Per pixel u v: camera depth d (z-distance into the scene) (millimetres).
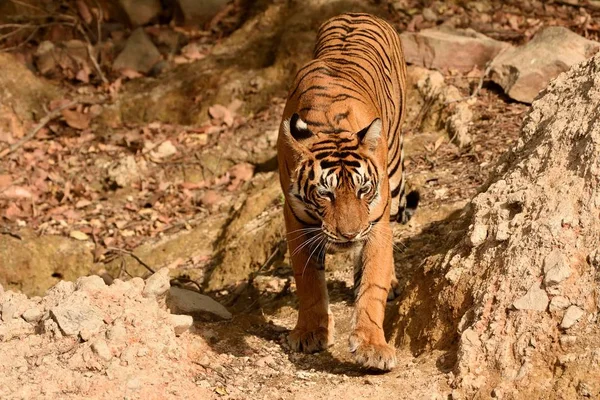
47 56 20016
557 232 7828
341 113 8609
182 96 18547
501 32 17875
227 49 19531
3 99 18422
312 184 8039
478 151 13680
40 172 16594
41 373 7680
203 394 7836
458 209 11883
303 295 8891
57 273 14484
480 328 7828
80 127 18047
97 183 16500
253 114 17672
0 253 14352
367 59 10086
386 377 8109
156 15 21203
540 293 7637
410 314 8930
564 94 9273
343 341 9062
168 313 8633
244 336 9188
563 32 15625
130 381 7652
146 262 14367
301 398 7828
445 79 16125
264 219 13828
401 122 11102
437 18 18562
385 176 8570
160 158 16797
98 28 20156
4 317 8484
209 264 13859
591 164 8070
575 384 7121
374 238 8477
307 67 9461
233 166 16422
